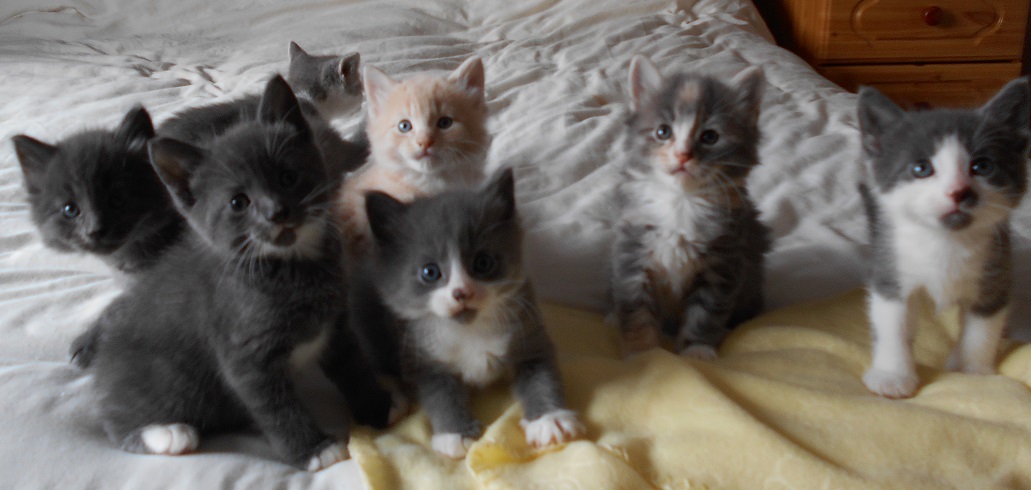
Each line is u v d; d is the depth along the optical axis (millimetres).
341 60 1124
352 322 707
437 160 877
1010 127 658
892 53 1514
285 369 648
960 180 646
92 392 673
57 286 815
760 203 929
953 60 1514
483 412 680
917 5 1472
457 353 664
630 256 768
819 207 924
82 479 600
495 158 1032
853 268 832
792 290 823
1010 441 594
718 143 737
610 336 774
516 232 680
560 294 826
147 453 633
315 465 625
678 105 741
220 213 640
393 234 672
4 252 870
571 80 1230
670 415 640
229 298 630
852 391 663
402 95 895
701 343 749
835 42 1513
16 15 1534
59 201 742
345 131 1068
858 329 741
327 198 674
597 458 586
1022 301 750
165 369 646
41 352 734
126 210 740
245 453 646
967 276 670
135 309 664
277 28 1531
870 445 603
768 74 1220
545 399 649
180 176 650
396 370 716
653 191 757
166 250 726
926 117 680
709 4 1549
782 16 1664
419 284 653
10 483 594
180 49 1438
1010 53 1503
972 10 1474
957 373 677
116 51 1429
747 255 776
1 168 991
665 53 1288
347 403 688
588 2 1546
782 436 604
